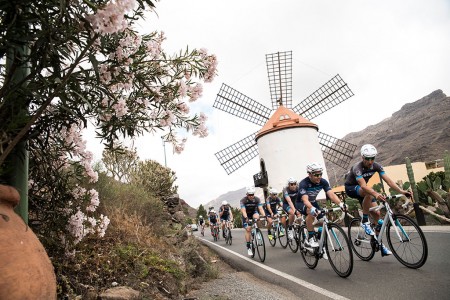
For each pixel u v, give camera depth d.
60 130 2.91
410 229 5.04
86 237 4.39
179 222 11.02
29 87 2.21
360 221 6.32
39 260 1.95
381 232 5.61
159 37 3.31
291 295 4.52
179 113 3.48
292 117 27.34
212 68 3.40
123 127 2.98
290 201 8.52
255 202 9.38
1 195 2.05
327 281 5.02
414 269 4.94
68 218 3.44
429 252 5.92
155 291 4.09
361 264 5.87
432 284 4.11
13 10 1.95
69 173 3.57
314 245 5.89
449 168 11.23
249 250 8.48
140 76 2.91
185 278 5.18
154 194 10.91
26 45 2.24
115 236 5.06
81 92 2.43
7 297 1.65
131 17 2.57
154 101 3.27
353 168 5.95
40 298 1.82
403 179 32.91
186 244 7.66
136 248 5.02
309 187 6.71
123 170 10.95
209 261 7.72
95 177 3.85
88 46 1.96
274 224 10.41
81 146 3.22
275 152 25.94
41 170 3.26
